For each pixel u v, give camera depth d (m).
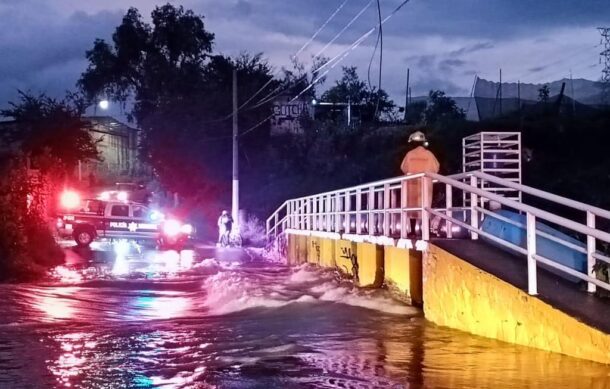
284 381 8.00
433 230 13.80
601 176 21.98
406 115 47.56
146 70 60.34
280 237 30.92
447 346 9.48
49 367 8.94
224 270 23.17
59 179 30.02
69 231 32.69
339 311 12.84
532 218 9.07
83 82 65.56
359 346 9.78
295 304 14.00
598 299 8.95
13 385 8.07
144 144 51.88
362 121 50.00
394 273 13.84
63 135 43.50
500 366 8.29
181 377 8.31
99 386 7.97
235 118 39.78
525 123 26.44
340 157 42.19
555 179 22.42
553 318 8.62
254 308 13.96
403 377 8.01
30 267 21.09
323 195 21.86
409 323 11.27
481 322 9.94
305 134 47.25
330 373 8.31
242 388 7.75
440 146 28.64
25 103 44.06
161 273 22.00
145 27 63.56
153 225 33.72
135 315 13.60
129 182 63.22
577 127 25.58
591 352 8.12
